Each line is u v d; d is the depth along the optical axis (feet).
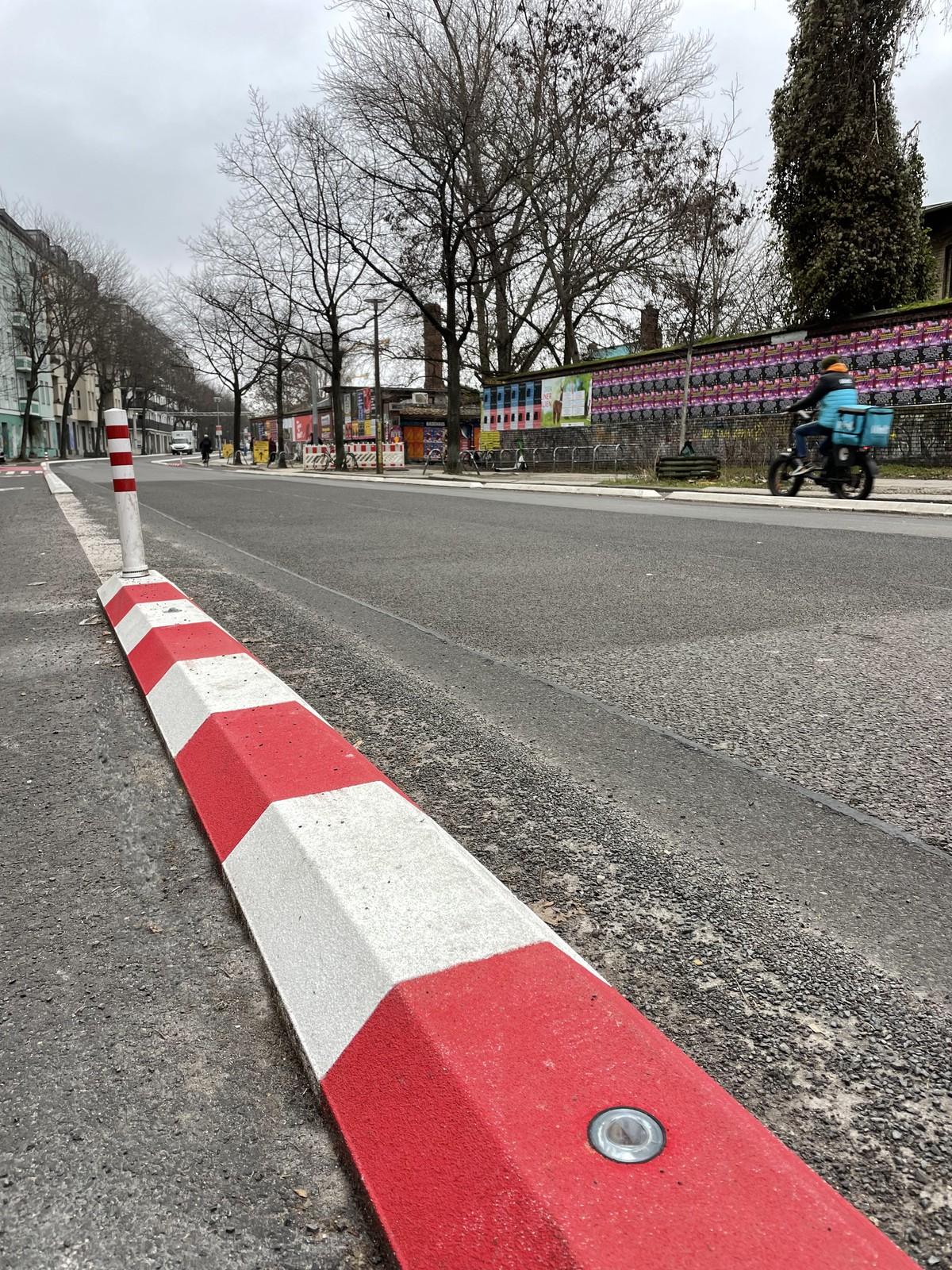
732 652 12.20
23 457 188.96
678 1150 3.34
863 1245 2.96
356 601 16.31
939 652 12.02
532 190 84.28
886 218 55.83
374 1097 3.81
